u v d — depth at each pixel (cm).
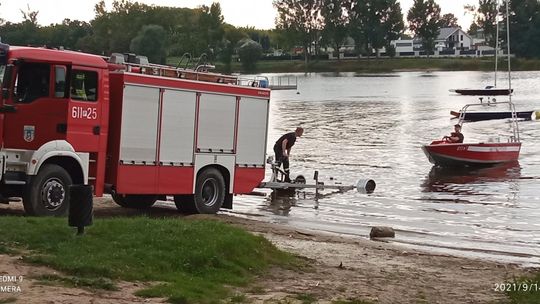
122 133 1567
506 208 2130
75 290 888
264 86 1881
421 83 11600
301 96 9031
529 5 14875
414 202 2222
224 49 13888
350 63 16275
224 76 1781
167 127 1652
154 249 1080
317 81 12731
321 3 16388
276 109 6869
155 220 1266
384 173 2925
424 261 1341
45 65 1434
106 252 1038
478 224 1864
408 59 16425
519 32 14862
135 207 1806
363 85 11388
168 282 972
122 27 12019
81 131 1477
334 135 4544
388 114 6256
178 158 1681
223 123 1775
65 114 1451
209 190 1762
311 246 1402
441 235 1703
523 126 5350
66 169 1479
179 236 1145
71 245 1052
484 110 6431
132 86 1577
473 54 17675
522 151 3744
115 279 957
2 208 1611
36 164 1406
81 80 1479
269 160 2258
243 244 1166
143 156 1611
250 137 1841
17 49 1402
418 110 6675
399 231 1736
